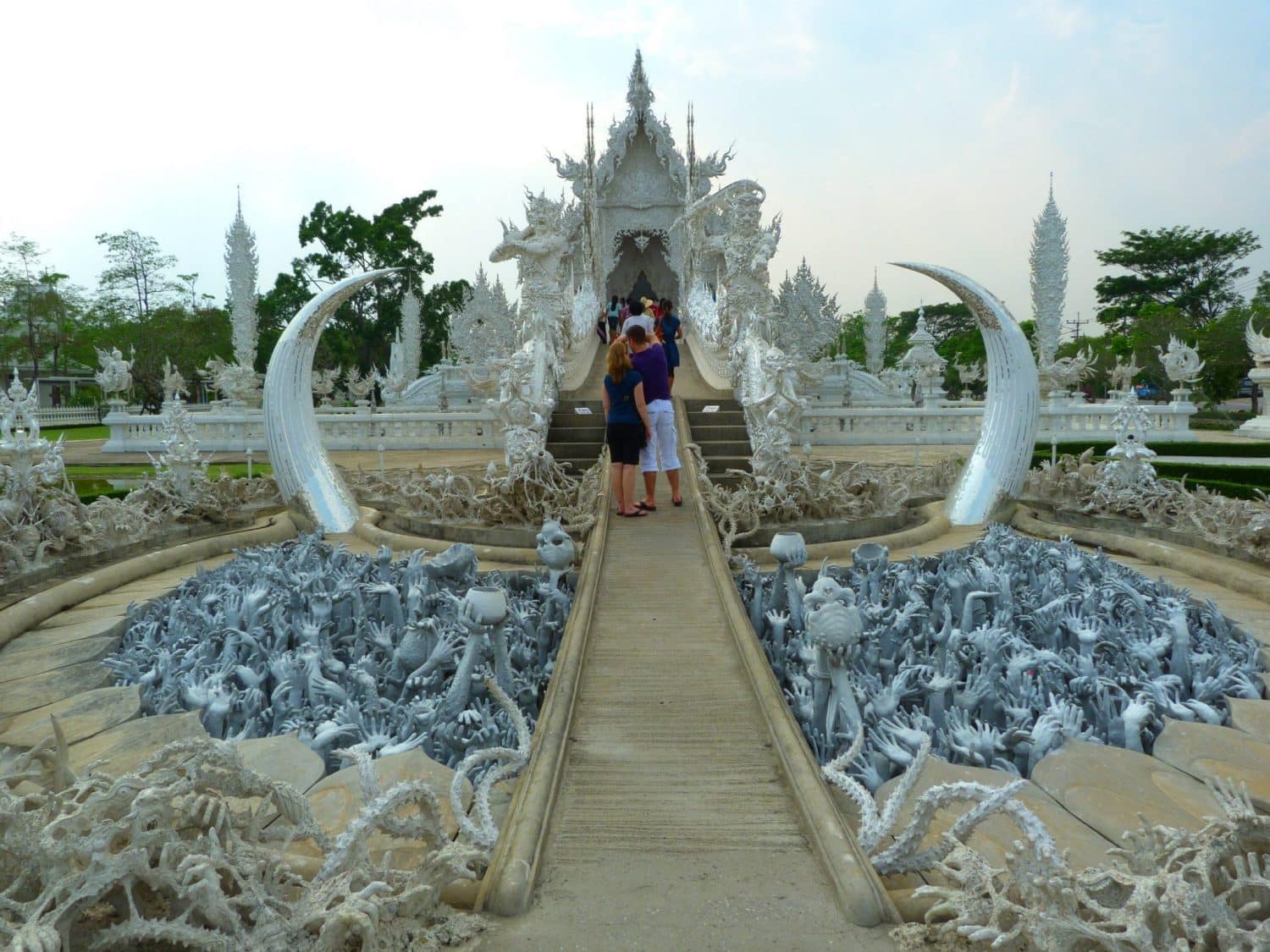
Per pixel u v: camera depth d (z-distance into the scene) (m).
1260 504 8.94
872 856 3.20
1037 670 5.70
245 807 3.83
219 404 23.86
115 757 4.57
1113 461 10.79
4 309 47.75
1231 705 5.24
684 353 21.80
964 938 2.76
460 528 9.55
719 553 7.39
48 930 2.13
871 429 20.31
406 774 4.20
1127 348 49.12
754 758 4.21
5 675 5.87
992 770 4.31
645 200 29.16
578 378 16.69
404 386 32.34
